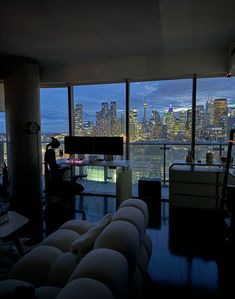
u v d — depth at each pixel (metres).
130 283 1.48
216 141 4.34
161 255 2.59
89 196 4.81
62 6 2.44
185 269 2.35
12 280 1.46
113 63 4.43
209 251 2.67
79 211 3.92
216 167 3.97
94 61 4.50
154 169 4.92
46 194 4.22
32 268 1.59
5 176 4.21
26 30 3.06
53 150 3.83
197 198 3.83
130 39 3.39
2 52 3.96
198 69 4.03
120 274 1.10
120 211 1.85
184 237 3.00
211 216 3.65
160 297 1.97
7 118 4.34
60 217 3.77
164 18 2.74
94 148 4.44
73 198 4.47
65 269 1.52
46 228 3.39
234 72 3.87
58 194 3.67
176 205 3.93
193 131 4.38
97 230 1.55
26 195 4.40
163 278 2.21
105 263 1.12
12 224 2.44
